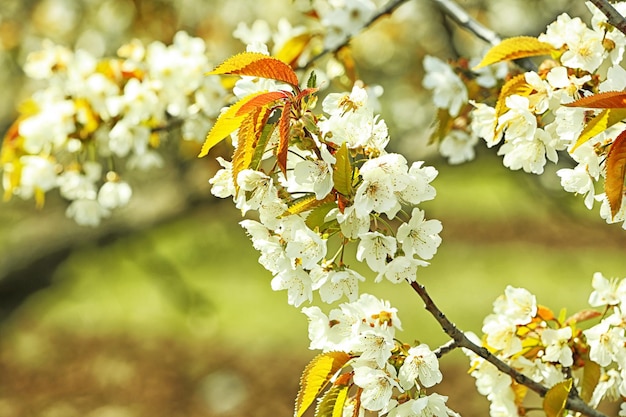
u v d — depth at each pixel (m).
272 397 11.94
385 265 1.99
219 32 7.02
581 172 2.15
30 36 8.03
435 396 2.06
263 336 14.28
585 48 2.32
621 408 2.63
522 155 2.30
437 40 6.69
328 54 4.07
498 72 3.45
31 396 12.12
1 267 7.02
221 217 9.31
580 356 2.61
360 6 3.92
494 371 2.62
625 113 1.90
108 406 11.86
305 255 1.96
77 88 4.21
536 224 21.38
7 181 4.38
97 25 7.81
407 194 1.96
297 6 4.24
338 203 1.93
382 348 2.05
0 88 8.43
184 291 7.55
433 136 3.60
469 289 16.77
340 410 2.09
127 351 13.61
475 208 23.67
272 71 1.98
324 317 2.13
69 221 7.18
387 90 7.01
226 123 1.98
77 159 4.43
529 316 2.54
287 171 2.03
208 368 13.02
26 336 14.24
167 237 10.22
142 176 7.30
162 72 4.21
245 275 17.33
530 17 6.07
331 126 1.96
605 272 17.36
